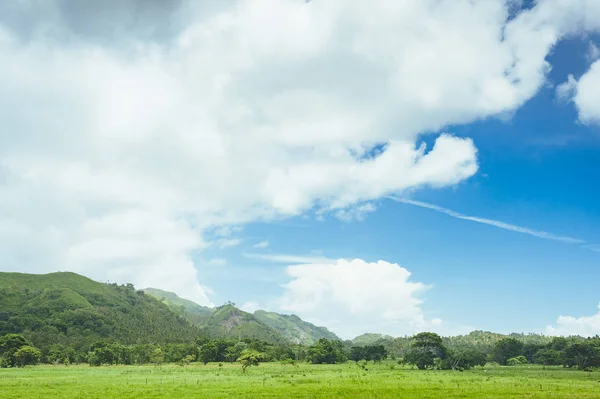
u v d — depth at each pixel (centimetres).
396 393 6006
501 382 8175
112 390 6431
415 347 14988
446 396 5725
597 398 5547
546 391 6431
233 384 7356
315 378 8856
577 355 14712
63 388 6794
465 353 14600
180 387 6869
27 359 16688
